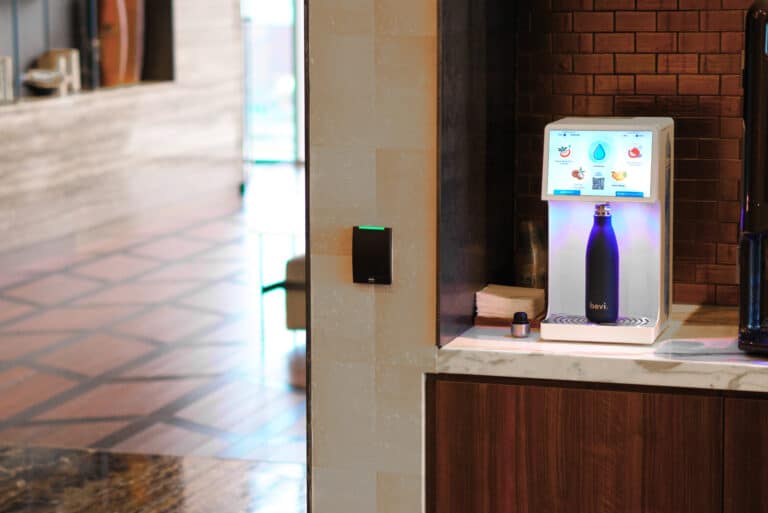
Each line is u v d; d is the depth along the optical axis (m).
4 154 8.55
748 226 2.58
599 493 2.71
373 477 2.85
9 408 5.70
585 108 3.16
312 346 2.84
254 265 8.82
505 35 3.12
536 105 3.21
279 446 5.18
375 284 2.77
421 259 2.73
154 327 7.16
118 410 5.67
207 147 11.52
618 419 2.68
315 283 2.81
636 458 2.68
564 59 3.16
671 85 3.07
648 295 2.81
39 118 8.93
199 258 9.08
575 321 2.80
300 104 12.93
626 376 2.64
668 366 2.61
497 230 3.14
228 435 5.32
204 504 4.54
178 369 6.32
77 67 9.84
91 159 9.64
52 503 4.55
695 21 3.03
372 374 2.81
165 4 10.86
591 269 2.77
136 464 4.96
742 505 2.62
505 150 3.17
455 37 2.73
